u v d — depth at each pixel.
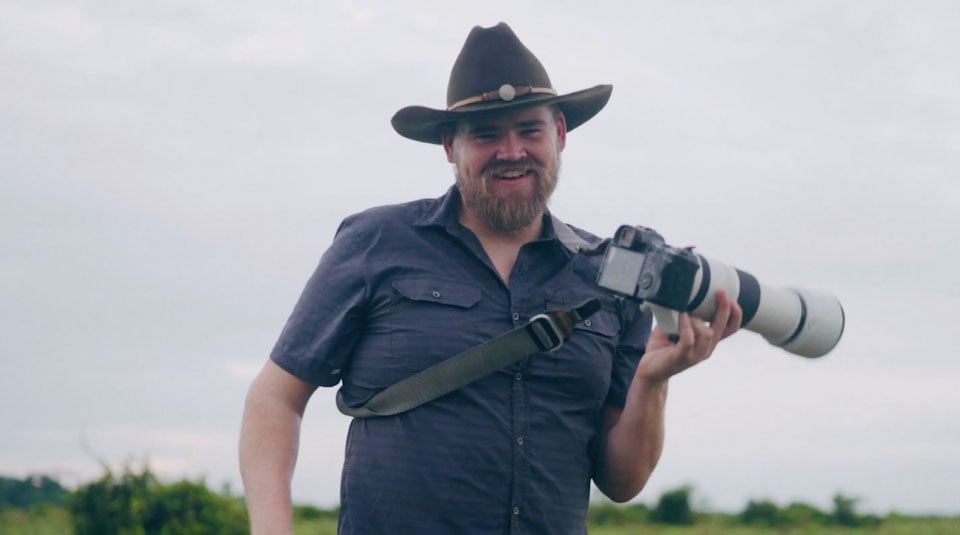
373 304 4.64
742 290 4.29
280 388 4.70
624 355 4.87
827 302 4.51
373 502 4.51
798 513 34.84
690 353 4.30
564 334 4.47
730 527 34.38
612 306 4.78
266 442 4.65
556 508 4.56
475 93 4.68
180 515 16.31
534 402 4.52
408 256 4.66
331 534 22.98
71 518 16.27
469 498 4.43
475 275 4.64
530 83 4.70
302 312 4.71
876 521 34.72
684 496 35.28
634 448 4.73
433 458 4.45
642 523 34.75
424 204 4.82
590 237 4.99
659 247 4.22
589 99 5.05
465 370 4.46
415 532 4.44
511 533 4.46
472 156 4.65
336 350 4.66
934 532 32.38
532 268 4.71
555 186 4.75
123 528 16.12
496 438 4.46
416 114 4.79
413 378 4.49
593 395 4.66
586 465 4.71
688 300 4.20
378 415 4.56
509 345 4.46
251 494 4.59
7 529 19.73
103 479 16.39
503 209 4.62
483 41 4.74
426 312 4.56
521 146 4.62
